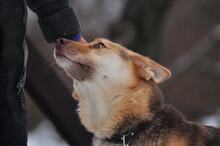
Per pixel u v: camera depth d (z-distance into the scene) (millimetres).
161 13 10195
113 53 4785
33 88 5902
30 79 5816
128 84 4730
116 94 4715
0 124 4020
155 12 10133
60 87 6035
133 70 4777
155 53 10227
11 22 3969
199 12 17109
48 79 5941
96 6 13352
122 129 4680
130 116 4676
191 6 17062
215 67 15156
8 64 3994
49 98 6000
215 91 16531
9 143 4020
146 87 4750
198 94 16516
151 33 10156
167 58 16625
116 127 4691
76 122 6164
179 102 16344
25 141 4074
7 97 3992
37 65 5832
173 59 16641
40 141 12852
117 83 4723
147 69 4766
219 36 13062
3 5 3934
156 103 4730
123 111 4688
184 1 17000
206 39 13094
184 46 16828
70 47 4668
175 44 16828
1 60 3990
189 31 17000
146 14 10109
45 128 13523
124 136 4656
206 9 17062
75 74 4715
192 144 4609
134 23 10195
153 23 10148
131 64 4797
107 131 4707
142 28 10148
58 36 4656
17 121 4012
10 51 3988
